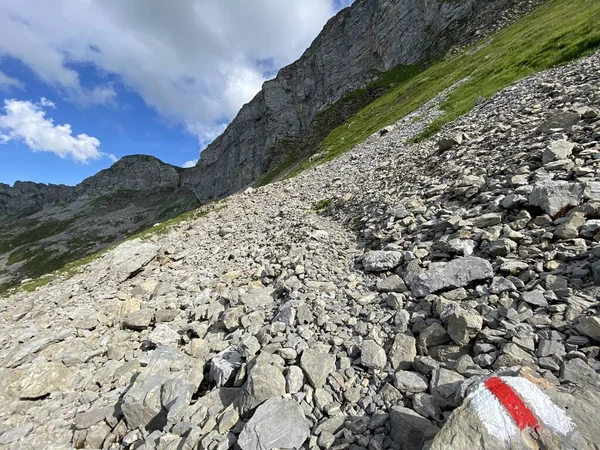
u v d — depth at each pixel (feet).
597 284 4.42
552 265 5.11
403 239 8.95
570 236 5.45
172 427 5.03
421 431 3.48
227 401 5.16
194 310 9.96
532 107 13.78
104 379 7.57
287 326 6.49
